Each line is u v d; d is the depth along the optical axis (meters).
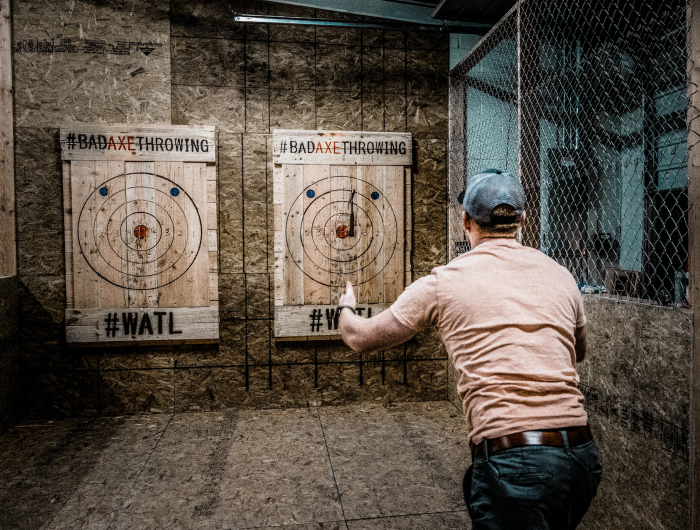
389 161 3.53
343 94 3.52
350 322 1.26
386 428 3.10
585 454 1.01
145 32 3.30
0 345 2.98
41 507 2.15
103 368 3.32
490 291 1.10
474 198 1.21
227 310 3.43
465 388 1.11
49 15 3.22
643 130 3.07
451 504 2.20
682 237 1.73
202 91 3.37
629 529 1.68
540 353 1.05
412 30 3.39
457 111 3.56
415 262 3.64
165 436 2.96
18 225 3.22
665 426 1.51
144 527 2.01
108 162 3.26
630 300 1.71
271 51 3.44
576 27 3.02
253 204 3.43
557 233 3.09
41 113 3.22
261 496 2.25
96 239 3.26
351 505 2.18
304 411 3.42
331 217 3.48
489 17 3.38
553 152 3.13
